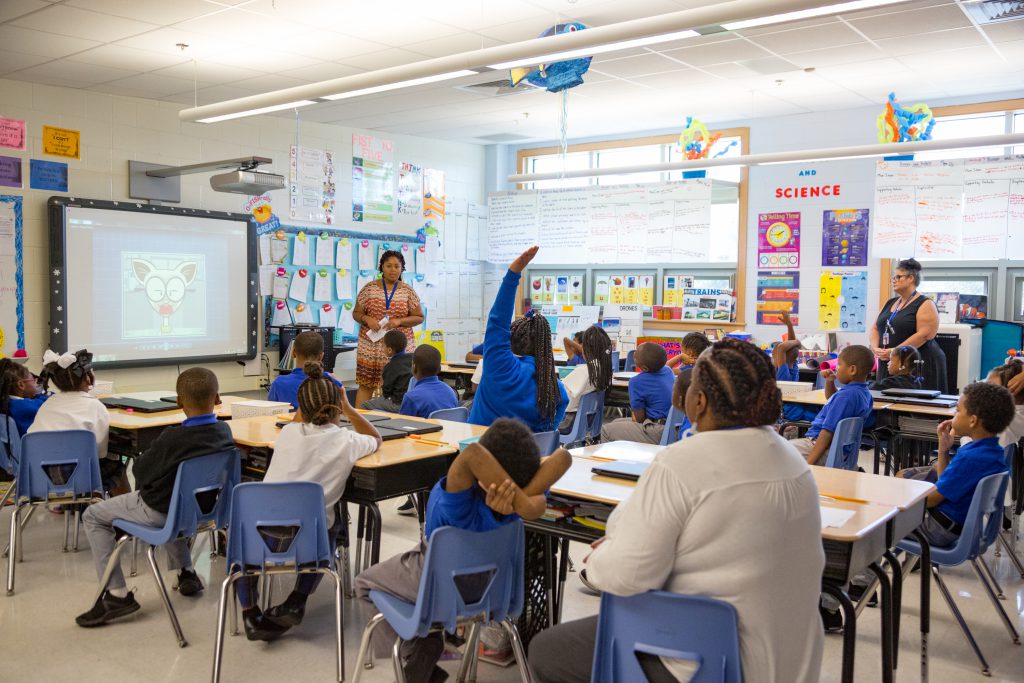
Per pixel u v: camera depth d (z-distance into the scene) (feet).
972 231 23.49
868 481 8.70
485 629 9.32
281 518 8.68
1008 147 23.88
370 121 27.84
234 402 13.73
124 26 16.88
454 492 6.94
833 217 26.48
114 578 10.48
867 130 25.85
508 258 30.99
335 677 9.12
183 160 24.53
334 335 28.04
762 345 27.73
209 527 10.27
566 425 16.03
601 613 5.65
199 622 10.62
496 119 27.66
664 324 29.96
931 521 9.69
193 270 24.67
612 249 28.76
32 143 21.53
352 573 12.07
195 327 24.79
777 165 27.43
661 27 12.15
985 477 9.23
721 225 28.96
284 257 27.02
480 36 18.07
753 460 5.30
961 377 21.77
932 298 24.93
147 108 23.66
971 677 9.32
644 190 27.99
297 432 9.34
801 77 21.98
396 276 21.45
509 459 6.84
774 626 5.22
